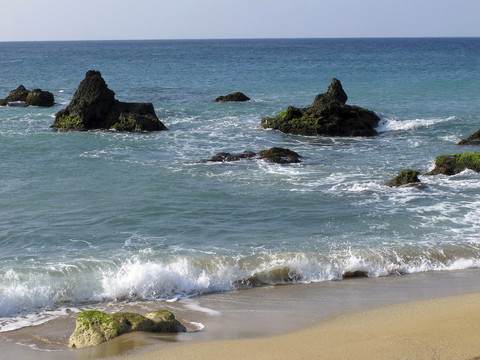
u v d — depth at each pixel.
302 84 69.19
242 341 12.33
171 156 31.36
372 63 114.12
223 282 16.25
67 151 32.19
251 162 29.61
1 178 26.36
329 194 24.17
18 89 53.16
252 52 193.38
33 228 20.11
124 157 30.92
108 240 19.09
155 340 12.36
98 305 14.92
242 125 41.25
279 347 11.96
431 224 20.55
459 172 27.23
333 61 124.25
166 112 46.72
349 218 21.22
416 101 53.00
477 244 18.70
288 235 19.55
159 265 16.55
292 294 15.55
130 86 67.75
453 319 13.19
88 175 27.11
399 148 33.78
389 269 17.09
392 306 14.43
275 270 16.75
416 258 17.72
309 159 30.66
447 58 136.88
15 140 34.69
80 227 20.30
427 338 12.12
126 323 12.75
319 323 13.48
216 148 33.72
